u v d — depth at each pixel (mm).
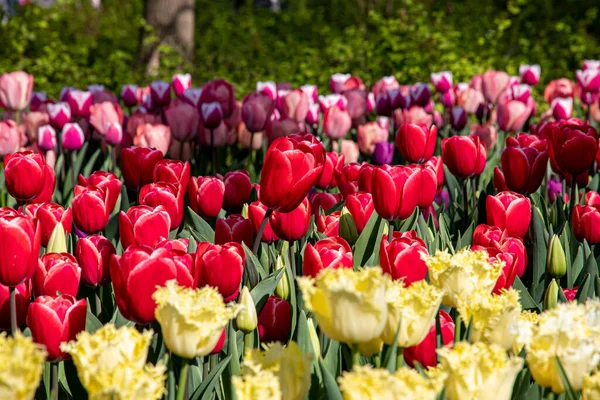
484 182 5277
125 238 2646
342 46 10203
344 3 18703
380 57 9609
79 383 2303
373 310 1688
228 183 3422
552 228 3818
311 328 2295
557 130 3693
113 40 15219
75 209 3029
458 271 2057
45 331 2092
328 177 3898
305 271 2479
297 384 1767
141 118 5391
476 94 6898
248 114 5184
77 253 2566
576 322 1829
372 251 3049
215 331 1800
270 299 2465
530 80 7906
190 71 11477
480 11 15289
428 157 4039
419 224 3275
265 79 10602
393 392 1539
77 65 11219
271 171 2510
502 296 1985
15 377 1479
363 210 3148
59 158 5289
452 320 2418
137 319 2084
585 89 6578
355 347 1788
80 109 5816
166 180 3381
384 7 14953
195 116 5051
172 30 12750
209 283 2352
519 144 4055
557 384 1831
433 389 1596
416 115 5980
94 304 2770
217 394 2281
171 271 2031
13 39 11609
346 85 7121
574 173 3707
